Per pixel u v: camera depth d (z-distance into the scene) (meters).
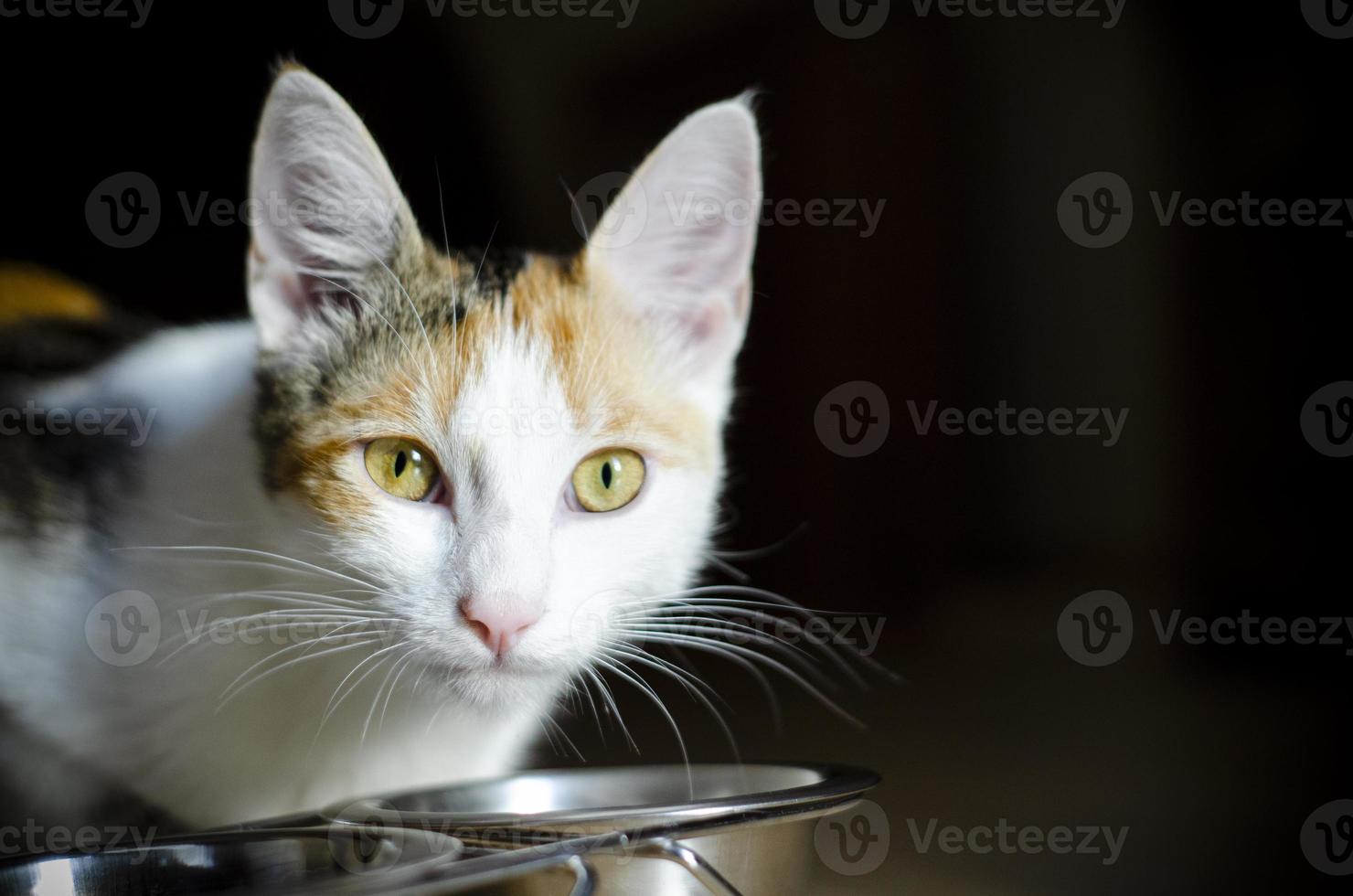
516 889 0.56
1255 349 0.93
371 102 0.98
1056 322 1.05
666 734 0.82
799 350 1.14
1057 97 1.03
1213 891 0.68
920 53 1.08
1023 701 0.84
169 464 0.66
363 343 0.64
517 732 0.68
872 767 0.77
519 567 0.62
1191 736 0.79
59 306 0.76
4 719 0.66
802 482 1.14
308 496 0.63
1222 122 0.94
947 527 1.10
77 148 0.90
